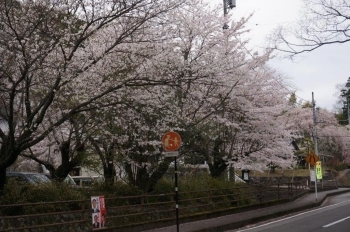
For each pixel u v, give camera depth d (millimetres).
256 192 25656
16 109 16109
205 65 17047
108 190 17328
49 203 13234
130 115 16203
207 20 19641
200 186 21844
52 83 13891
